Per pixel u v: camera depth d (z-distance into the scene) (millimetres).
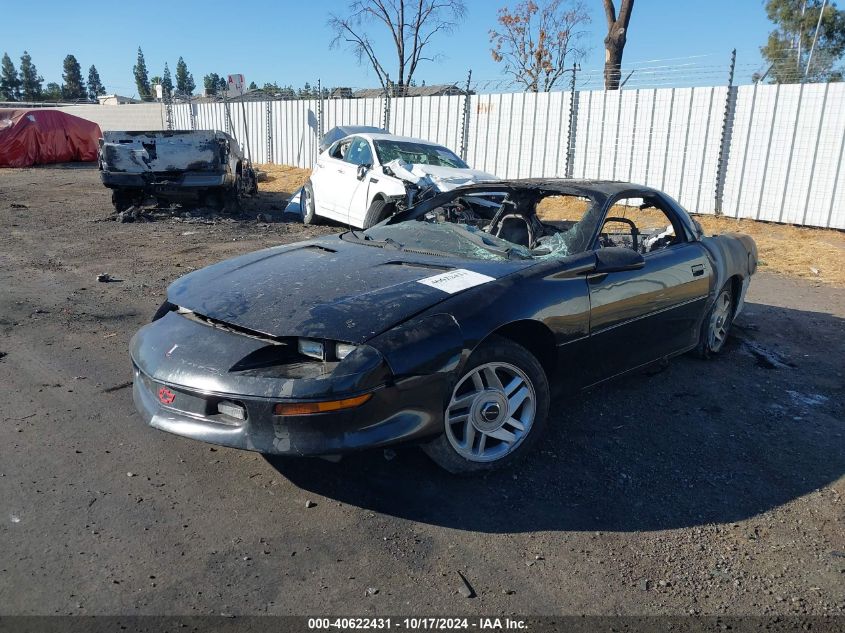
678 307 4410
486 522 2980
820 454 3748
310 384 2768
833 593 2598
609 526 2992
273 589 2504
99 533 2791
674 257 4434
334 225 11867
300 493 3154
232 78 26234
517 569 2676
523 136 14898
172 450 3514
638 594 2559
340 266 3670
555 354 3590
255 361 2947
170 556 2666
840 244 10195
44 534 2770
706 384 4742
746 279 5461
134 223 11266
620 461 3590
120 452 3473
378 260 3773
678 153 12594
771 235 10906
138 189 11938
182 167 11734
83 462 3354
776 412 4305
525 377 3406
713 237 5184
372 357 2826
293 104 21953
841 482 3451
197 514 2957
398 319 3002
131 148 11500
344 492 3172
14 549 2668
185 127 29094
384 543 2805
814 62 12375
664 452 3713
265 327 3008
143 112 31953
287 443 2789
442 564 2688
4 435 3596
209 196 12602
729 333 5953
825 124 10836
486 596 2514
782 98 11234
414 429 2947
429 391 2965
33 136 24469
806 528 3033
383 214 9289
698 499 3248
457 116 16219
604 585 2602
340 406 2764
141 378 3326
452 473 3283
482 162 15820
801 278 8375
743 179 11883
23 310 5945
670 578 2658
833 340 5855
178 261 8234
